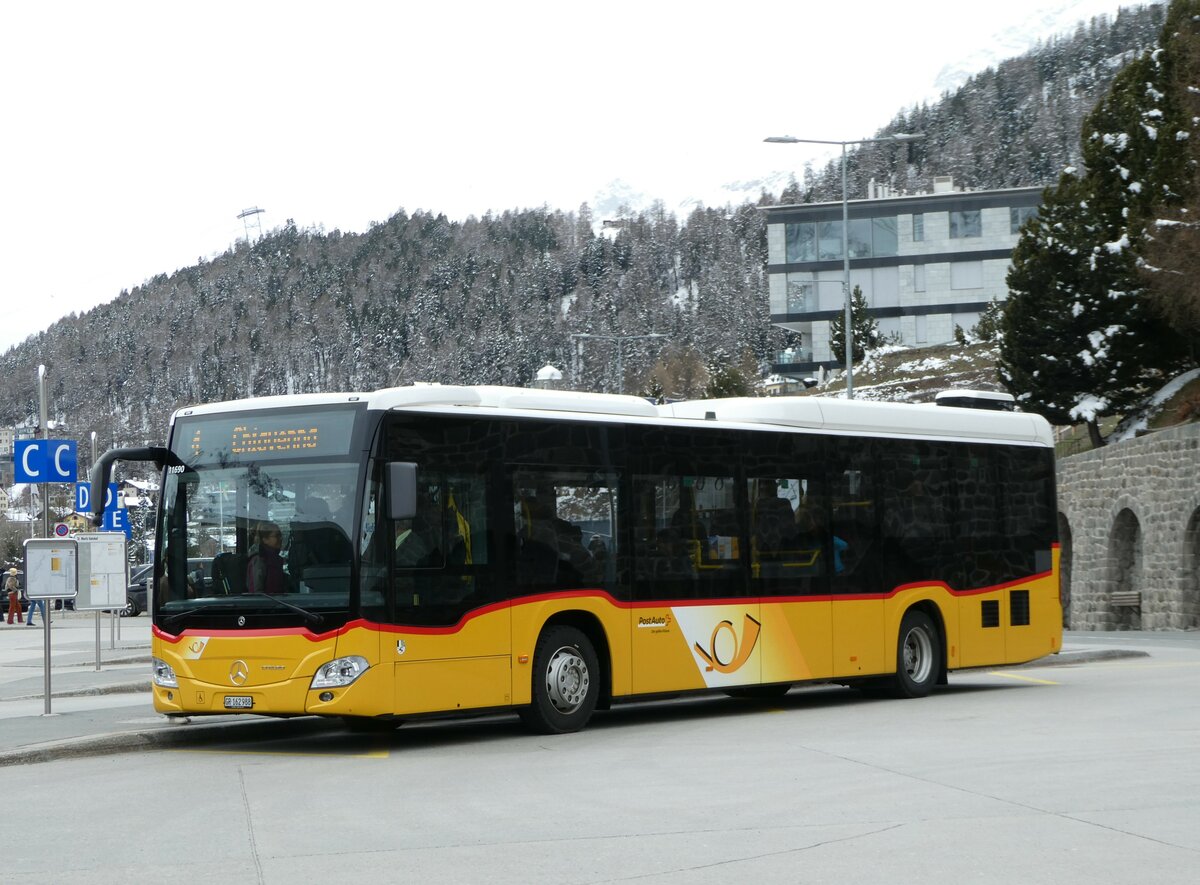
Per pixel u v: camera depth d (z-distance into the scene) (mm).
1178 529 36938
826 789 10773
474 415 14492
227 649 13703
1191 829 8914
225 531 14039
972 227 95875
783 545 17203
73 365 178375
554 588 14906
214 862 8461
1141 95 47000
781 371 97625
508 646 14477
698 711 17734
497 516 14516
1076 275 45344
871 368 83812
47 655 16984
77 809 10633
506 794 10938
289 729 16297
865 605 18031
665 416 16453
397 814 10094
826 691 20422
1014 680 21406
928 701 18188
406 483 13414
